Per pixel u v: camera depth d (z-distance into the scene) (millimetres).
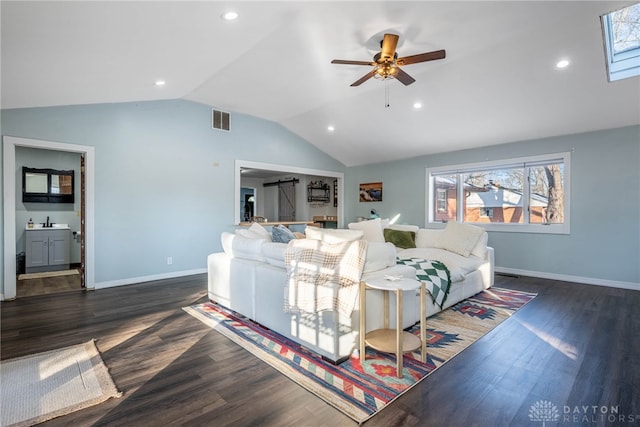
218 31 2738
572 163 4902
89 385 1980
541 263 5223
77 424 1633
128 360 2314
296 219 9359
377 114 5473
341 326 2256
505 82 4012
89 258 4324
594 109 4223
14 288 3834
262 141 6309
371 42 3248
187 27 2549
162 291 4238
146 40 2643
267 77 4203
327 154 7719
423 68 3945
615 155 4539
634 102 3955
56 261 5719
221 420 1666
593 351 2477
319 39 3148
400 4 2605
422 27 2986
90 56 2744
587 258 4781
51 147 4031
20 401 1808
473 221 6117
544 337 2748
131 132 4684
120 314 3316
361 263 2285
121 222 4598
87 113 4301
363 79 3303
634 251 4395
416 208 6887
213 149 5574
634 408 1770
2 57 2457
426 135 5832
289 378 2074
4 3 1788
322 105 5441
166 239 5043
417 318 2969
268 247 2895
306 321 2455
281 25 2822
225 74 4086
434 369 2191
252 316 3043
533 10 2752
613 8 2732
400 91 4645
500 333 2836
